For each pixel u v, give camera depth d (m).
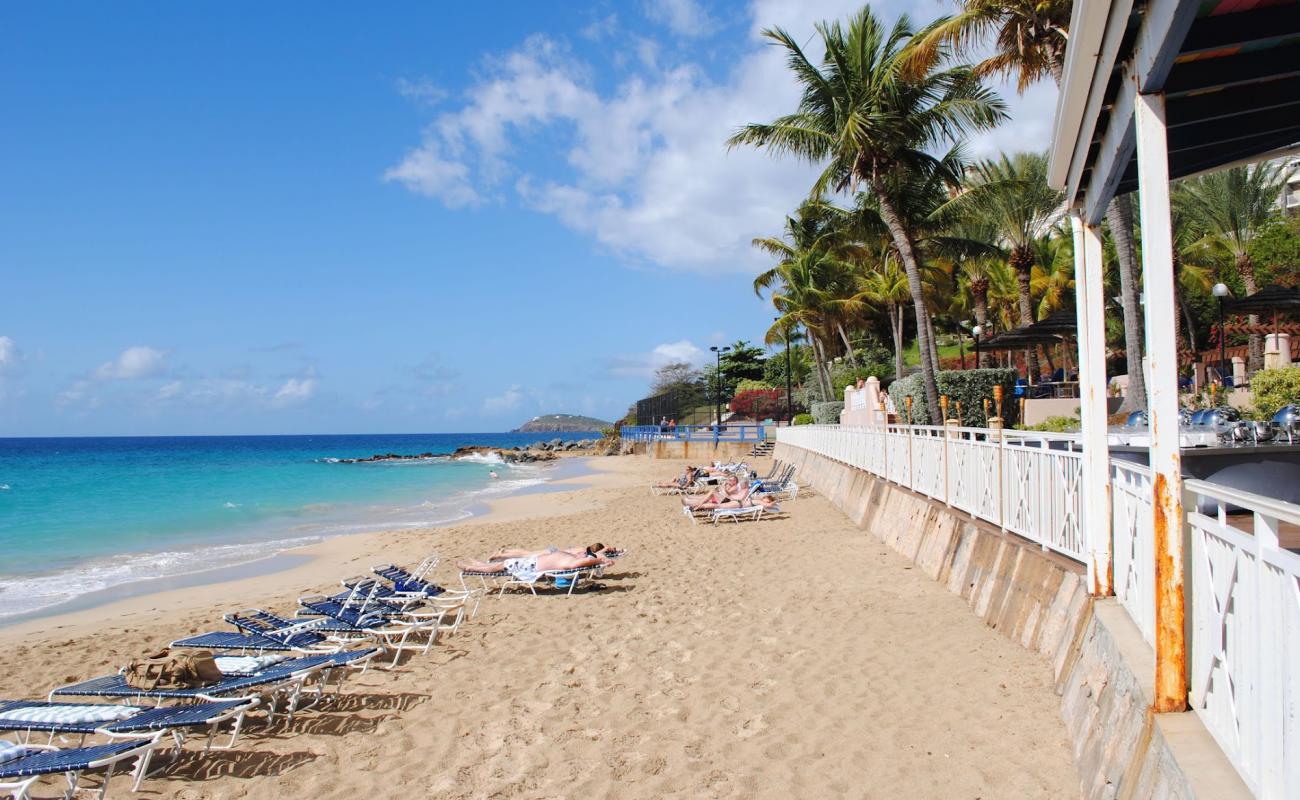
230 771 5.29
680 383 74.94
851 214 24.28
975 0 14.94
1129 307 15.37
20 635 9.93
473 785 4.96
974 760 4.82
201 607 11.30
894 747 5.12
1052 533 6.49
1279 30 3.35
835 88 19.42
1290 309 19.44
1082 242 5.29
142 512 24.88
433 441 181.50
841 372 46.59
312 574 13.95
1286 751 2.36
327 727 5.99
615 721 5.88
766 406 59.88
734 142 20.47
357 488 34.81
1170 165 5.30
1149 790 3.17
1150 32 3.08
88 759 4.57
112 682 6.19
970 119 19.03
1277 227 30.64
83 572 14.64
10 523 22.19
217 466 57.50
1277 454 7.57
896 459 13.26
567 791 4.83
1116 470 5.12
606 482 34.47
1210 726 3.06
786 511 17.69
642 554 13.15
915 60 17.06
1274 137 4.95
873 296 34.72
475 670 7.25
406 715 6.20
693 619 8.66
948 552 9.18
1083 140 4.27
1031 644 6.35
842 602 8.85
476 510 24.66
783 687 6.37
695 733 5.59
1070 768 4.54
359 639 7.72
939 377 21.70
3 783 4.42
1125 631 4.44
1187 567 3.41
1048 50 14.93
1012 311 39.59
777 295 37.88
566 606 9.61
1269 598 2.49
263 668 6.42
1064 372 28.08
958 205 21.66
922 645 7.03
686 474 25.56
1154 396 3.41
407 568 13.71
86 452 95.25
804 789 4.70
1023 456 7.23
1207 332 33.75
